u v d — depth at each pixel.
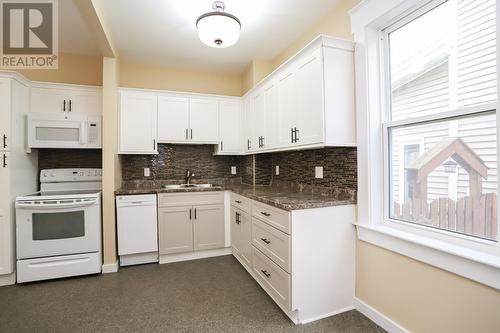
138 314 1.97
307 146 2.08
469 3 1.40
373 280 1.87
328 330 1.77
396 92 1.84
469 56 1.40
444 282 1.41
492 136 1.30
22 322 1.87
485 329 1.24
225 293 2.28
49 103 2.86
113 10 2.25
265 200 2.20
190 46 2.98
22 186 2.67
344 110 1.95
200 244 3.16
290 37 2.79
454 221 1.48
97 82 3.27
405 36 1.77
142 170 3.53
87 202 2.61
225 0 2.14
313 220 1.90
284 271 1.91
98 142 2.92
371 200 1.89
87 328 1.80
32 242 2.48
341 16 2.17
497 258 1.23
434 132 1.58
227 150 3.58
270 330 1.77
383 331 1.74
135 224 2.89
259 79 3.37
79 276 2.65
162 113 3.28
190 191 3.11
